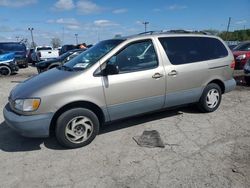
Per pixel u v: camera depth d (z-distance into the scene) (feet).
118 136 16.05
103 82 14.58
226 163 12.61
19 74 51.08
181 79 17.29
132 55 15.70
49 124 13.75
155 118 18.81
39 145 15.23
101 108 14.80
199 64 18.19
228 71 19.98
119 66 15.24
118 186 11.18
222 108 20.95
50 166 12.96
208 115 19.30
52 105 13.60
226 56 19.90
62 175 12.16
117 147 14.65
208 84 19.10
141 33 17.35
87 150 14.43
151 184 11.21
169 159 13.17
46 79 14.73
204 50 18.80
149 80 15.94
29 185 11.52
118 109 15.31
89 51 16.92
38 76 16.12
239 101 23.12
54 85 13.79
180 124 17.67
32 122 13.44
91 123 14.79
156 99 16.51
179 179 11.47
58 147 14.92
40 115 13.53
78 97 14.02
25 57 62.08
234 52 44.29
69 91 13.87
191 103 18.61
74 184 11.46
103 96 14.66
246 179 11.30
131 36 16.55
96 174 12.13
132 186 11.14
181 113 19.71
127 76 15.26
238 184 10.98
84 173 12.25
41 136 13.87
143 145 14.76
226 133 16.11
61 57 42.39
